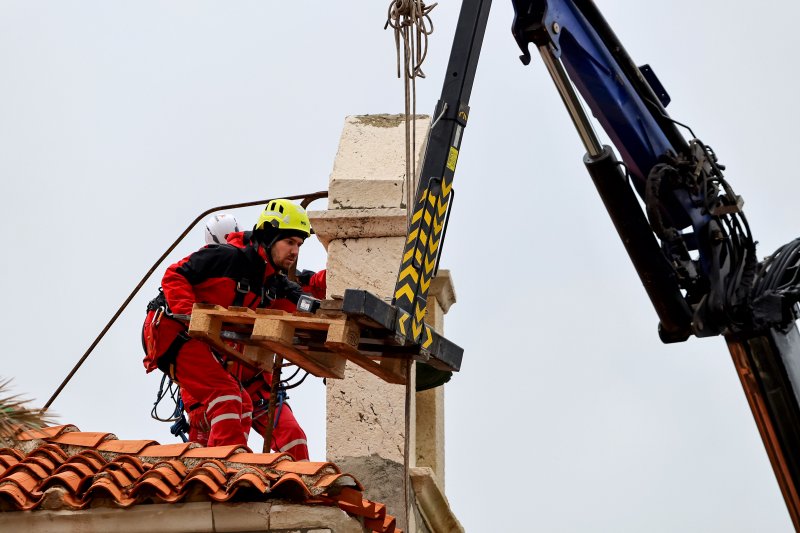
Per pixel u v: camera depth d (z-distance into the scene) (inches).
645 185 761.0
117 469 577.9
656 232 732.7
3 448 599.2
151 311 724.0
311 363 588.1
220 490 559.5
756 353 758.5
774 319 750.5
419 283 557.9
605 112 746.8
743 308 753.6
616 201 750.5
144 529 553.0
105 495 559.5
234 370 727.7
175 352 713.0
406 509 569.3
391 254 759.7
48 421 399.9
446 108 593.3
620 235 755.4
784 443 755.4
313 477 563.8
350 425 730.8
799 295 759.1
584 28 732.7
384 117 838.5
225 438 701.3
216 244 716.0
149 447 602.2
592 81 739.4
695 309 751.7
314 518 548.1
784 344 759.7
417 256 561.0
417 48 592.7
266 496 556.4
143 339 730.2
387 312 538.3
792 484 756.0
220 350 598.9
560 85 737.6
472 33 606.9
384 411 730.8
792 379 756.0
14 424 396.8
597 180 750.5
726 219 763.4
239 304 713.0
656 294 753.0
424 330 565.0
